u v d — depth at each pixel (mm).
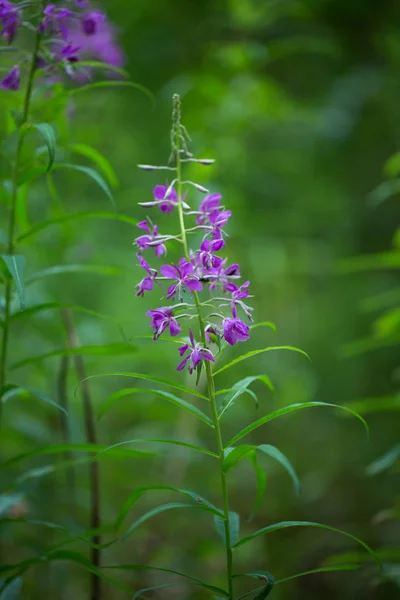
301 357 7523
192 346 2314
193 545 5434
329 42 6582
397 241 4148
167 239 2389
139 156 6582
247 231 6262
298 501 6270
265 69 7309
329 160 7312
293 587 5363
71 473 4480
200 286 2301
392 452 3721
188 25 6738
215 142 5914
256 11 6094
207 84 5863
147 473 5922
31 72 2934
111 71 4488
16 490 4332
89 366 4859
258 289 7484
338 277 7543
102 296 6633
